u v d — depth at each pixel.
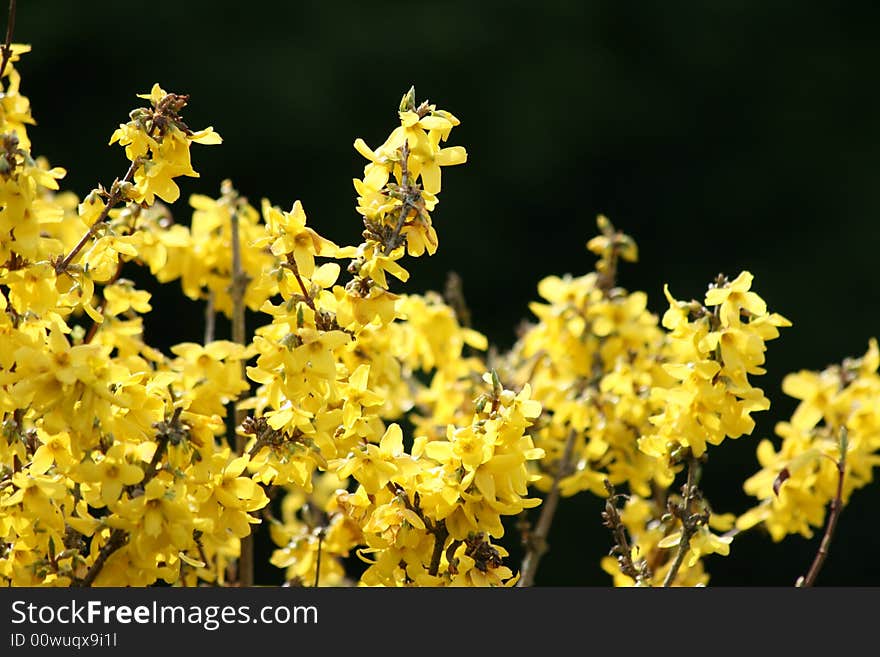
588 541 4.75
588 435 2.62
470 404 2.62
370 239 2.37
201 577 2.50
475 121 6.78
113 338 2.50
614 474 2.61
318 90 6.40
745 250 6.86
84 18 6.12
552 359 2.64
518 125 6.81
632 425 2.59
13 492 2.38
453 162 2.37
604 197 6.86
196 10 6.35
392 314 2.37
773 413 5.06
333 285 2.39
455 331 2.63
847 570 4.95
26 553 2.39
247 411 2.54
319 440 2.37
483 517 2.35
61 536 2.39
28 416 2.37
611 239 2.63
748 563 4.59
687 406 2.42
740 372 2.40
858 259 6.71
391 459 2.35
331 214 6.28
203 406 2.47
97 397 2.33
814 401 2.57
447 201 6.55
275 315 2.37
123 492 2.34
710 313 2.41
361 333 2.46
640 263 6.84
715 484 5.14
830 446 2.55
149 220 2.55
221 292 2.60
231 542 2.49
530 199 6.75
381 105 6.56
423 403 2.67
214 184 6.17
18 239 2.35
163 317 4.22
